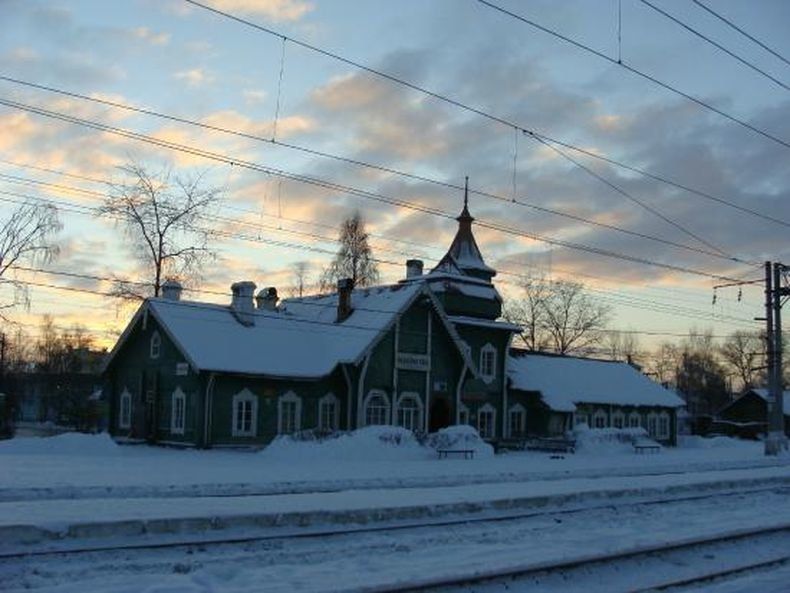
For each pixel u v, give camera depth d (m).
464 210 58.56
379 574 11.33
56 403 85.06
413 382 46.47
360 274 61.75
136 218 52.59
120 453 35.69
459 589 10.80
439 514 17.30
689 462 38.59
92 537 12.95
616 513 19.11
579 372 60.66
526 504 19.11
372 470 28.16
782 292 48.06
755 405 86.25
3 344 65.81
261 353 42.03
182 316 42.06
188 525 13.98
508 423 54.25
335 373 44.09
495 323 53.47
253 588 10.17
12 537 12.27
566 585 11.78
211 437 39.78
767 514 20.12
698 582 12.08
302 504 17.12
